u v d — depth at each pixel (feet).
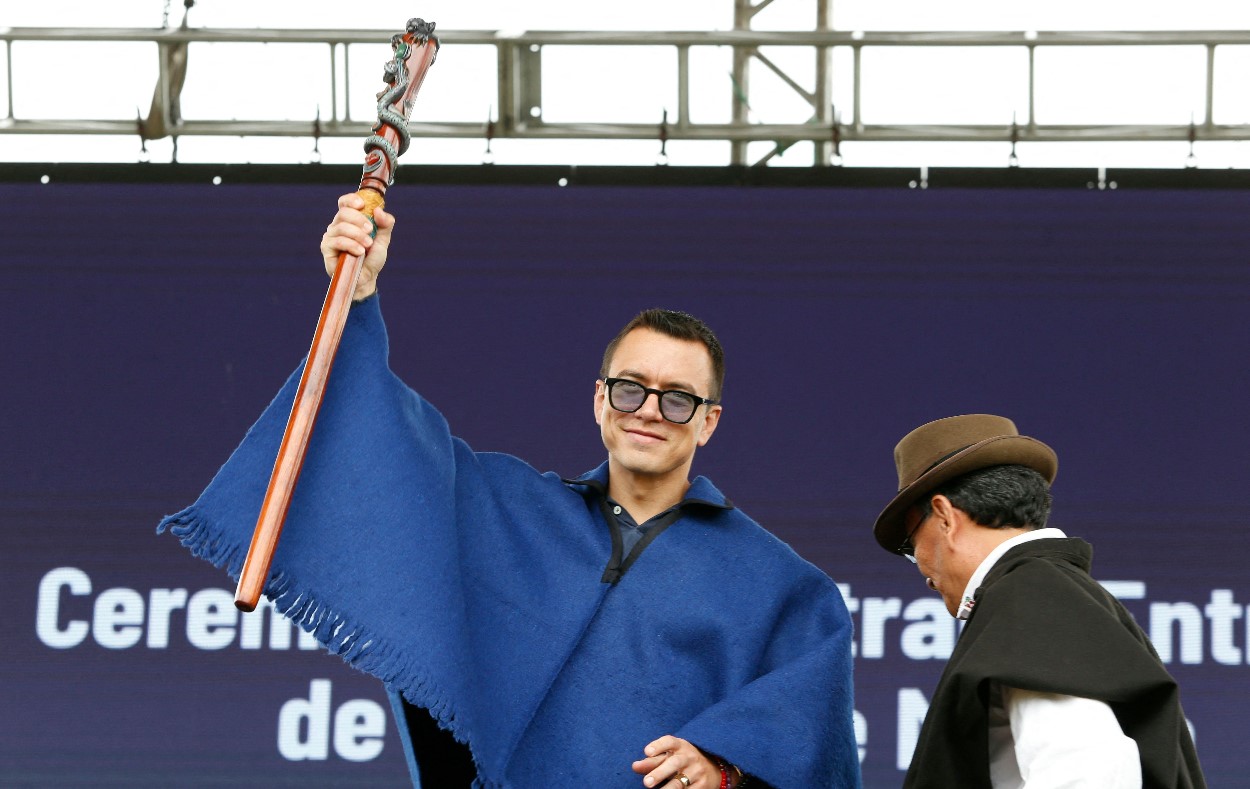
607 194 24.09
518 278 23.95
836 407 23.61
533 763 11.64
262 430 11.34
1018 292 23.77
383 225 11.26
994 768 11.48
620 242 24.00
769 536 12.52
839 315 23.82
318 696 23.11
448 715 11.10
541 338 23.82
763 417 23.61
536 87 25.34
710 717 11.45
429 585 11.27
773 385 23.67
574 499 12.48
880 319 23.81
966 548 12.02
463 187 24.16
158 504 23.56
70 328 23.93
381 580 11.14
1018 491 11.94
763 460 23.50
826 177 24.06
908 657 23.02
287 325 23.95
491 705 11.64
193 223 24.12
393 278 23.94
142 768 22.91
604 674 11.78
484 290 23.93
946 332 23.73
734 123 25.39
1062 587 11.26
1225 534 23.13
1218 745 22.65
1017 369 23.61
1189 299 23.67
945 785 11.10
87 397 23.81
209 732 23.02
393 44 11.64
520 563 12.13
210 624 23.29
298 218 24.17
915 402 23.61
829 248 23.94
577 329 23.84
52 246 24.04
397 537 11.24
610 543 12.25
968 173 23.98
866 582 23.18
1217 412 23.44
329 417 11.34
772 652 12.16
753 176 24.11
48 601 23.30
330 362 10.77
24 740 22.97
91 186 24.21
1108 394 23.50
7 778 22.85
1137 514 23.22
